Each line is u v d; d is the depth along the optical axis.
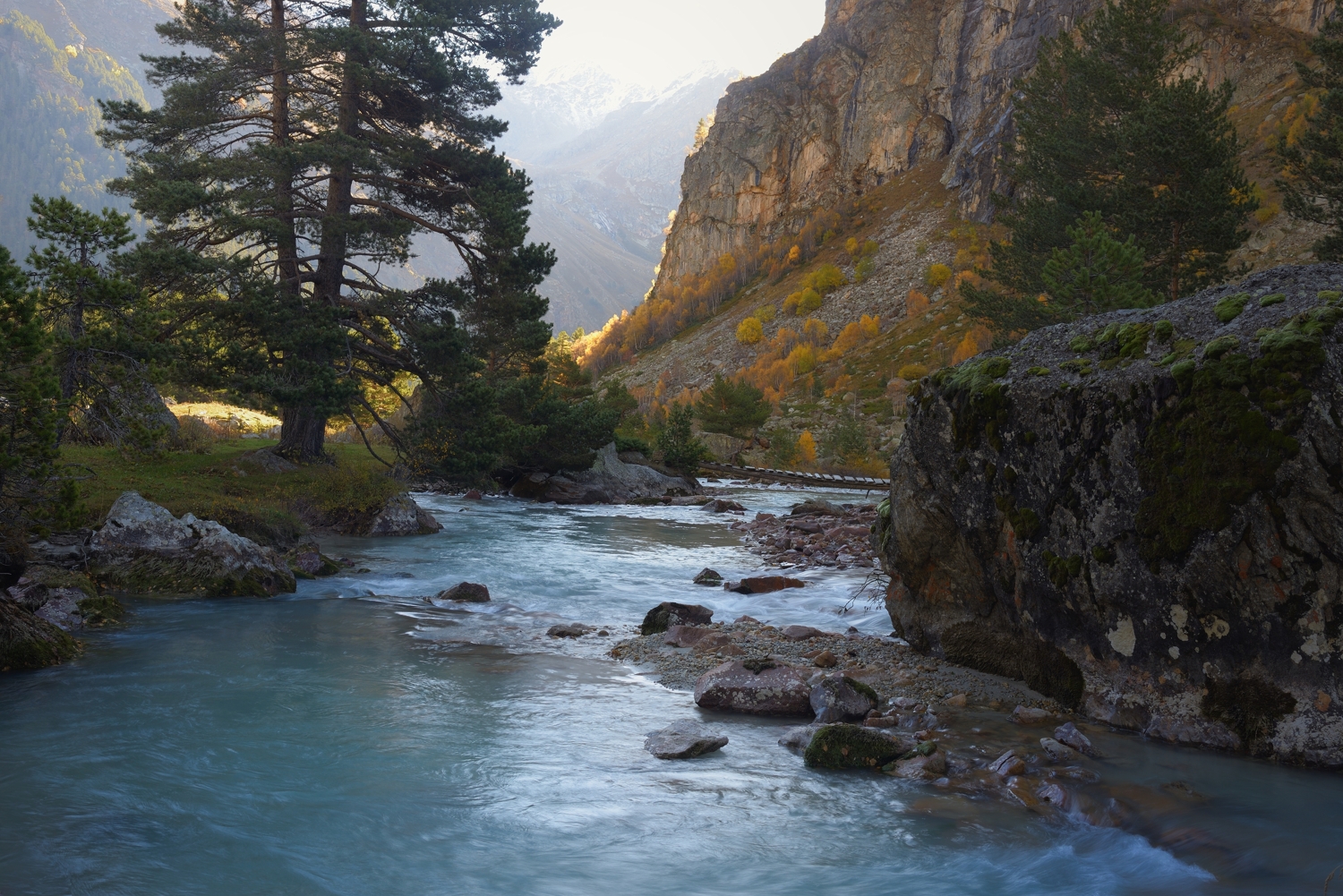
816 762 5.24
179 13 22.42
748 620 9.74
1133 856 4.07
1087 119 33.16
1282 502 5.02
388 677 7.14
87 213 12.53
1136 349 6.02
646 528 22.11
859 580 13.16
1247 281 6.07
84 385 12.16
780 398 131.25
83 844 3.94
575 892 3.62
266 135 23.34
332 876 3.72
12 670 7.04
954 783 4.94
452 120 24.88
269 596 11.04
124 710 6.02
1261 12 137.00
